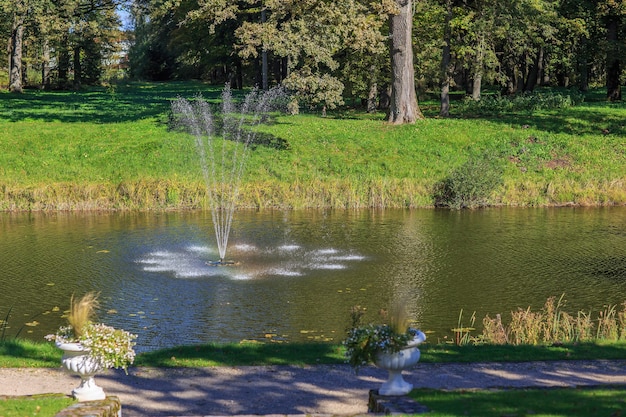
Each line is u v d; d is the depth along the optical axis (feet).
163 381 42.63
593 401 35.76
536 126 152.35
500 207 123.75
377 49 146.00
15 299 69.15
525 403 35.37
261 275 78.13
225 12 146.20
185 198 122.31
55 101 204.44
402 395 37.45
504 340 55.83
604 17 197.36
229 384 42.01
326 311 65.67
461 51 165.78
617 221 110.01
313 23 143.64
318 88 151.53
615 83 200.34
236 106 177.99
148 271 79.77
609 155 139.44
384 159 137.49
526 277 77.36
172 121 156.76
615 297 70.13
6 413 34.37
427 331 60.23
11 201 120.47
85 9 240.53
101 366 36.73
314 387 41.42
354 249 90.84
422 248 91.30
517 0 160.04
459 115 169.37
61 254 87.86
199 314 64.64
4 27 246.47
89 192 121.70
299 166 135.03
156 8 213.87
